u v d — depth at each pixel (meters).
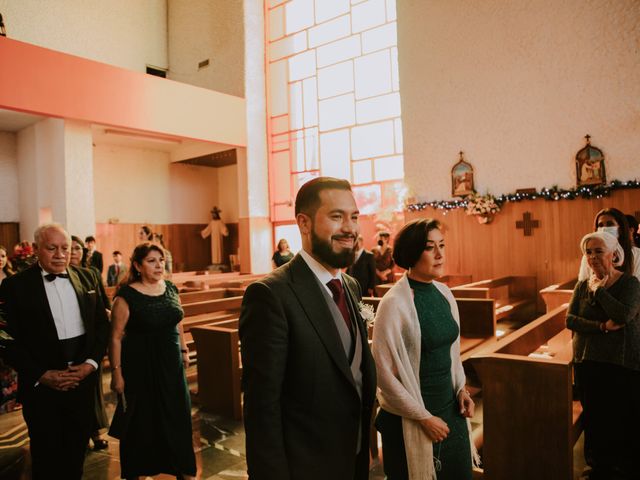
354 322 1.75
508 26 9.38
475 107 9.82
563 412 2.67
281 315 1.54
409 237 2.24
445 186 10.23
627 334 2.84
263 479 1.45
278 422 1.50
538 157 9.11
